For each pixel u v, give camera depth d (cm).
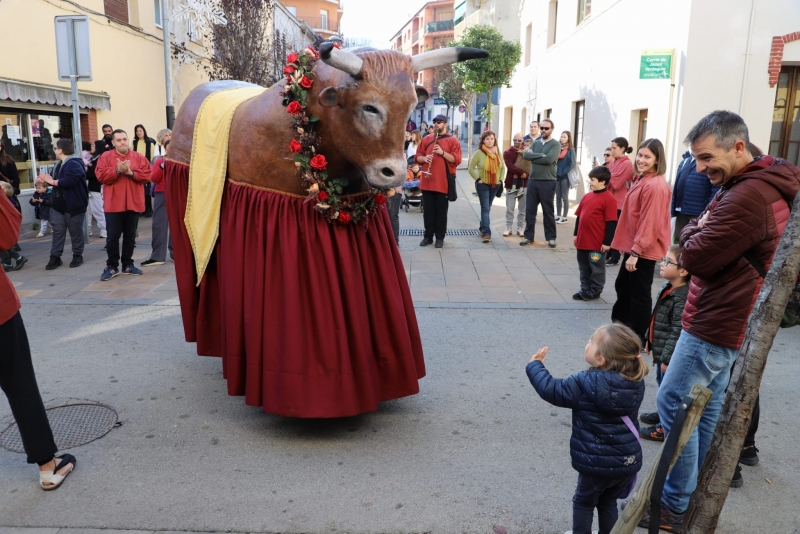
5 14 1008
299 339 377
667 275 398
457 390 461
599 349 274
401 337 403
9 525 306
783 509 321
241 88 448
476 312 643
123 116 1377
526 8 2053
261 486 339
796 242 203
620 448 270
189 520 309
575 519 283
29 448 329
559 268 827
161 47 1560
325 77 356
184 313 445
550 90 1723
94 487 338
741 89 908
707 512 223
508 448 380
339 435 396
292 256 374
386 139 344
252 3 1680
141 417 420
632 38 1121
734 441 217
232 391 402
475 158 968
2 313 313
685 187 684
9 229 312
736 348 285
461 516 312
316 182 361
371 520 309
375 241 397
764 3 883
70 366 504
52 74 1131
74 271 816
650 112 1040
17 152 1100
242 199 388
